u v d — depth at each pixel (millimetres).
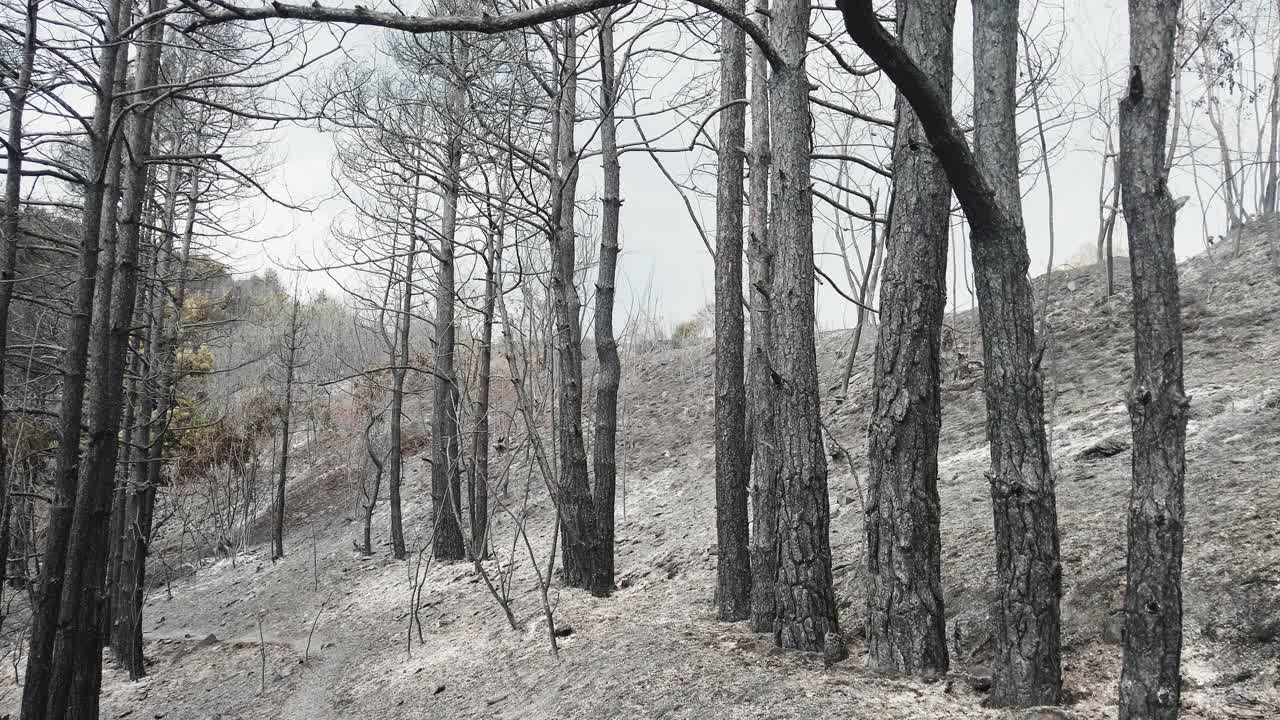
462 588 12172
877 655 5105
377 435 21625
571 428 9828
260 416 24469
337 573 16938
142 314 14953
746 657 5773
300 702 9141
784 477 6031
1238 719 3893
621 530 13656
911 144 4758
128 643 12984
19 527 11523
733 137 8242
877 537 5137
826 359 19125
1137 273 3309
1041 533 4281
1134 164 3316
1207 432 7301
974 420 12062
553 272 9633
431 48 10281
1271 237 13320
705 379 22312
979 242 4355
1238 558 5004
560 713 5844
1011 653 4305
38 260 10859
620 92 9062
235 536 22672
